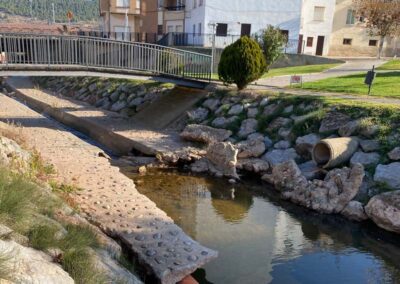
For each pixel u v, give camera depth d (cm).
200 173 1158
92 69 1469
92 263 467
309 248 764
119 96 2109
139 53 1591
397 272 693
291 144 1213
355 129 1101
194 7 3644
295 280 655
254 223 859
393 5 3164
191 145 1341
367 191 918
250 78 1577
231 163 1127
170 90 1883
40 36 1345
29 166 827
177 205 934
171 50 1694
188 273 592
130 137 1418
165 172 1155
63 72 1412
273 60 1931
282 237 802
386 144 1009
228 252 727
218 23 3338
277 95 1445
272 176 1083
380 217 823
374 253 755
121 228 683
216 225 838
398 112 1098
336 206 910
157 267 583
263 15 3369
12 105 2164
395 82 1698
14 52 1316
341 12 3916
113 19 4538
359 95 1426
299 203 961
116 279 480
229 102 1535
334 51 3988
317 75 2148
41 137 1374
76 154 1172
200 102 1648
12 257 356
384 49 4019
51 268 398
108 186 890
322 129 1178
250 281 642
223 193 1025
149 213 756
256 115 1407
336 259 729
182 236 682
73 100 2428
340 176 941
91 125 1689
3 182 496
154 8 4412
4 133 1003
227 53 1600
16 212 457
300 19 3391
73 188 835
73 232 509
